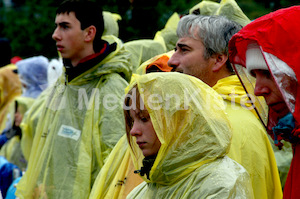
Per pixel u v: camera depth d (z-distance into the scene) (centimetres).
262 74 382
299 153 381
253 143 451
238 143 445
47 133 621
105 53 613
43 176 596
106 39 658
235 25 487
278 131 380
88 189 575
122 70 614
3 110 1019
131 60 640
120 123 584
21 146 801
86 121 593
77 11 616
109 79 606
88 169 579
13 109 912
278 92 377
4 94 1023
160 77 381
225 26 481
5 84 1026
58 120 608
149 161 386
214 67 481
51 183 589
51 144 602
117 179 494
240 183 360
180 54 487
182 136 373
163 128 373
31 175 612
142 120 384
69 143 592
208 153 369
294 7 380
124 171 495
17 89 1031
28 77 914
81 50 618
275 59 365
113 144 577
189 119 373
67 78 617
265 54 367
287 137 379
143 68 551
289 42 367
